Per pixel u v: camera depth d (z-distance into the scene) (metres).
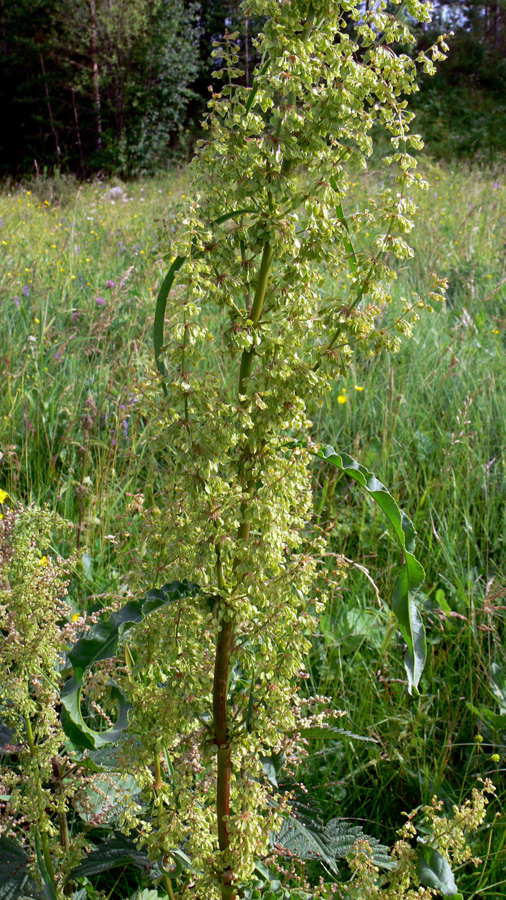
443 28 27.42
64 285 6.33
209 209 1.30
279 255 1.27
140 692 1.50
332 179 1.25
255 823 1.43
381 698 2.67
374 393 4.43
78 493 3.25
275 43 1.17
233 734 1.47
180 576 1.36
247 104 1.24
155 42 24.77
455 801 2.40
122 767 1.53
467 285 6.29
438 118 21.44
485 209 9.83
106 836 2.13
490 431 4.32
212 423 1.22
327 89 1.20
